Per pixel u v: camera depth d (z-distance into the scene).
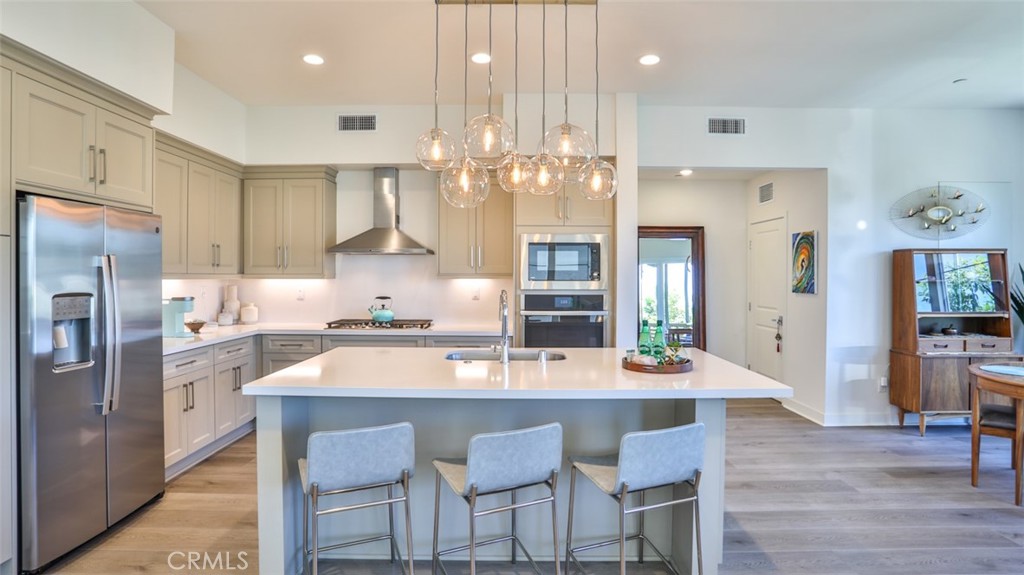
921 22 2.97
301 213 4.67
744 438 4.29
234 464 3.63
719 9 2.84
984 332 4.54
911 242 4.60
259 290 5.05
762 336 5.66
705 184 5.96
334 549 2.44
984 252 4.38
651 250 5.99
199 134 3.87
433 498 2.51
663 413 2.53
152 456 2.93
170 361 3.27
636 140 4.18
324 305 5.05
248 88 4.09
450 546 2.51
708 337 5.96
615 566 2.47
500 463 1.92
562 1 2.70
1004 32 3.10
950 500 3.11
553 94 4.21
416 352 3.12
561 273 4.32
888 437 4.30
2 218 2.15
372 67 3.65
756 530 2.74
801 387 4.98
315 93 4.21
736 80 3.89
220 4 2.79
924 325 4.66
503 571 2.42
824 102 4.39
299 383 2.18
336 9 2.86
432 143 2.73
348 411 2.50
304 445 2.44
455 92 4.18
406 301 5.05
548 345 4.31
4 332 2.17
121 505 2.70
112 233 2.58
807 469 3.61
